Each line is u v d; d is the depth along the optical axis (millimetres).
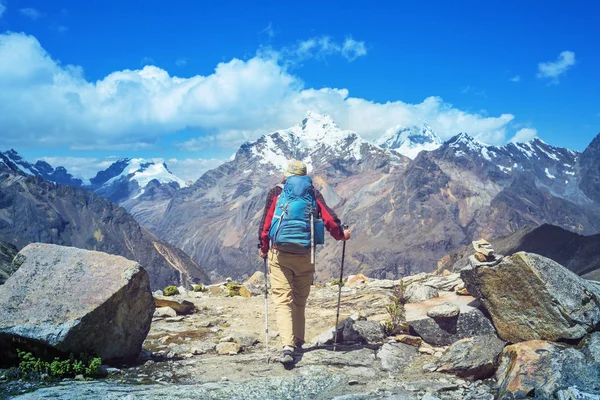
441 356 4539
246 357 4789
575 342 4078
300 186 4535
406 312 5301
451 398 3727
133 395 3533
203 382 4086
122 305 4543
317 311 7203
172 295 9484
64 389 3621
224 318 7137
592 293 4211
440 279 6875
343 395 3760
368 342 5098
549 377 3596
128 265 4695
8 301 4227
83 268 4629
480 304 4965
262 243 4656
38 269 4578
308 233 4465
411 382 4020
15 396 3482
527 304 4340
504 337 4512
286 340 4488
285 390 3840
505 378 3803
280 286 4645
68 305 4246
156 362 4695
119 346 4613
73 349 4160
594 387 3418
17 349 4059
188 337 5918
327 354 4711
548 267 4316
